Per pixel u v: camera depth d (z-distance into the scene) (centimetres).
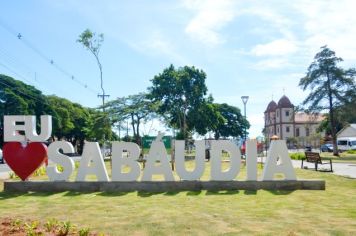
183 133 4631
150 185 1401
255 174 1427
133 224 851
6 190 1404
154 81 4712
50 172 1434
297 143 8325
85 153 1430
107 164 3369
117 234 764
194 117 4775
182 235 755
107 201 1172
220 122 5438
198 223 856
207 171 2334
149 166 1427
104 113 4222
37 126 5662
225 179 1416
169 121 4953
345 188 1433
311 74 4950
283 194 1287
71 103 6744
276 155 1426
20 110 5222
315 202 1124
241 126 7838
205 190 1388
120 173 1425
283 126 10050
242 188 1405
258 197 1225
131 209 1032
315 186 1398
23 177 1445
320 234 758
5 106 5219
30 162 1441
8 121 1455
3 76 5372
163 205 1091
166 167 1424
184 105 4716
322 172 2159
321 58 4934
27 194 1340
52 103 6184
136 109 4159
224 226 827
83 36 4131
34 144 1447
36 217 937
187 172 1423
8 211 1021
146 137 2766
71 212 998
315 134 8244
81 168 1426
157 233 771
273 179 1418
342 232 772
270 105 11162
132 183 1402
